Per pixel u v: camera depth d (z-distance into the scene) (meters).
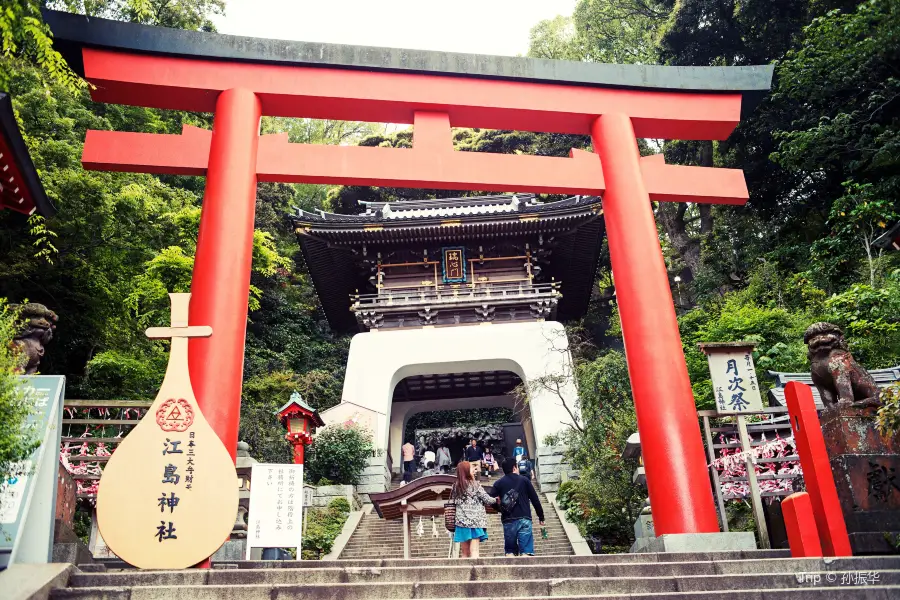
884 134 19.66
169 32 10.70
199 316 8.92
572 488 16.34
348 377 21.72
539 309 22.97
